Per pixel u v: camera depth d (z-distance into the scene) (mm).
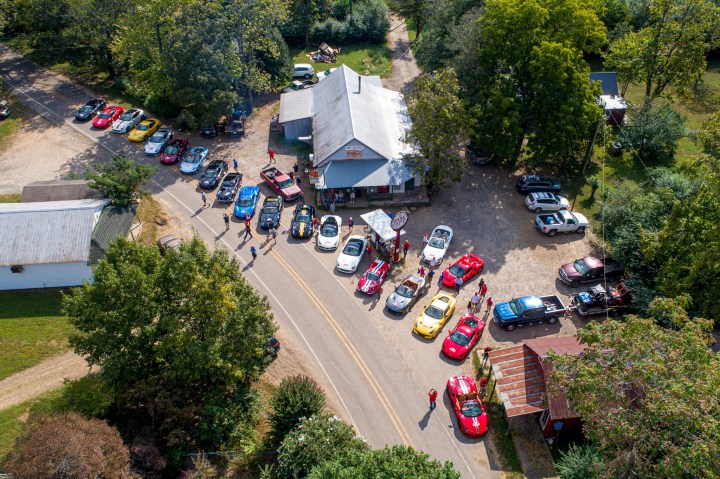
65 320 37938
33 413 31266
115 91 64875
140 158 54312
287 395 29766
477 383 34375
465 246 45125
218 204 49000
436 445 30844
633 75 61031
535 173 53375
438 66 62406
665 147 54469
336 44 80500
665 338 22797
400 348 36594
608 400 23250
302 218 46062
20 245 39281
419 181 50469
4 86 64312
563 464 27156
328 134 51312
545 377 30422
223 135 58656
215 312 28672
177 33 53625
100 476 25375
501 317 37375
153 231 45531
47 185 45188
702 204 34094
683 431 20656
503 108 47938
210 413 29500
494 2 51094
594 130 51469
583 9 50562
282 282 41375
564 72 46812
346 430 27984
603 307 38500
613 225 43594
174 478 28688
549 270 42750
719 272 32875
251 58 61688
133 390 29234
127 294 28641
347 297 40344
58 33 62969
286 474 26891
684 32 56844
